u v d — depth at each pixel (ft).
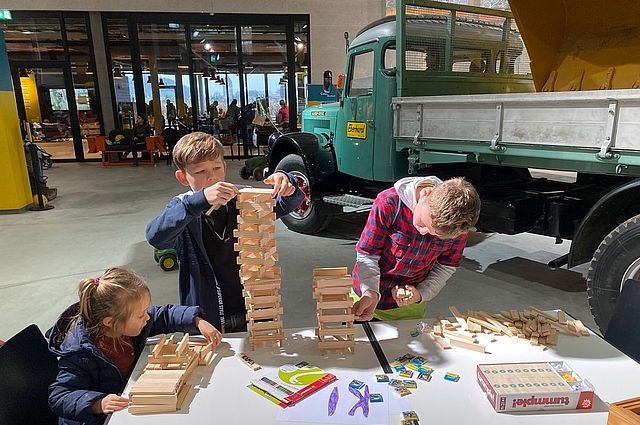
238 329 5.09
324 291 4.09
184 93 33.60
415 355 4.11
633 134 6.33
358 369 3.89
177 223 4.10
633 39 9.21
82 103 32.81
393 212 4.73
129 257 12.74
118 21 31.53
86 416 3.63
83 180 25.76
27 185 18.67
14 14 30.19
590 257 8.17
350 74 12.75
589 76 9.95
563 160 7.62
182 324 4.49
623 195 7.32
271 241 4.14
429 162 9.98
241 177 25.39
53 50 31.60
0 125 17.30
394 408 3.35
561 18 10.32
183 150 4.66
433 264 5.24
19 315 9.34
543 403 3.33
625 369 3.90
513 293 9.86
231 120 33.96
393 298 5.11
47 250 13.46
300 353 4.18
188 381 3.73
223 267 5.02
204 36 32.40
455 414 3.28
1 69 17.49
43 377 4.37
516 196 9.89
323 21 31.63
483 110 8.43
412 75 10.87
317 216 14.65
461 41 11.73
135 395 3.34
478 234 14.48
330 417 3.26
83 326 4.08
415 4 10.55
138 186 23.70
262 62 33.04
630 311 4.88
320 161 13.93
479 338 4.39
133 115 33.35
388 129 11.37
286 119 33.76
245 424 3.19
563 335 4.49
